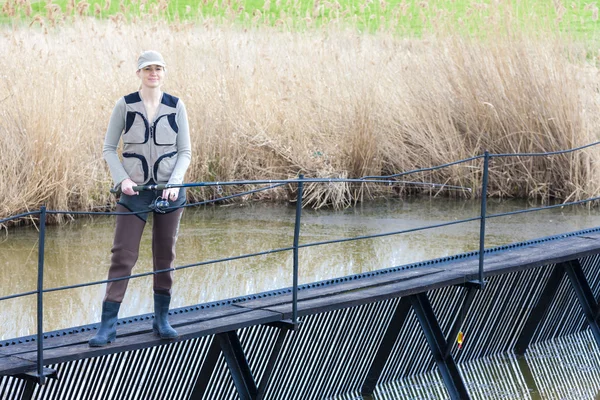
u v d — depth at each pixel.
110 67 13.43
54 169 11.67
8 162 11.51
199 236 11.02
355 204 13.22
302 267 9.58
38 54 12.48
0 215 11.28
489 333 7.92
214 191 13.25
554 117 13.52
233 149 13.45
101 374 5.78
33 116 11.60
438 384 7.43
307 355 6.76
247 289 8.77
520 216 12.35
